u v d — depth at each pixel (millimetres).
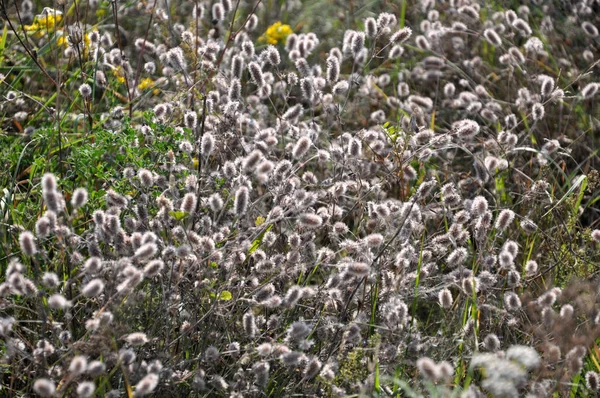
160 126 8773
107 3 12188
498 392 6211
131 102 10398
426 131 9312
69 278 7043
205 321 7520
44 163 8977
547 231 9773
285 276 7867
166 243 7664
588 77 14156
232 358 7555
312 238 8180
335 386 7086
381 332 7656
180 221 7477
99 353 6562
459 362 7465
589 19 15844
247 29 11867
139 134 9859
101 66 11680
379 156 9391
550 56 14320
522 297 8156
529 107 12727
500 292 8602
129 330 6859
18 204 9062
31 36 12406
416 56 14828
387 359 7352
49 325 6867
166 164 8617
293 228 8734
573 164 12453
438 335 8297
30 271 7754
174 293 7199
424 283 8602
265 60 10953
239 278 7898
